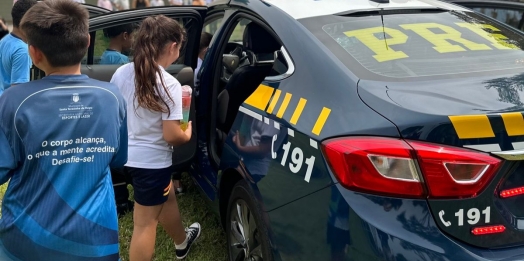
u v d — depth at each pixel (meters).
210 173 2.88
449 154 1.53
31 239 1.56
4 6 13.90
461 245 1.55
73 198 1.58
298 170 1.84
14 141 1.52
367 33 2.18
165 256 2.87
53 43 1.54
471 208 1.56
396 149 1.55
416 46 2.12
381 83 1.80
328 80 1.89
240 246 2.41
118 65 2.82
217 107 3.12
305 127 1.85
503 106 1.62
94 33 2.69
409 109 1.60
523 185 1.62
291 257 1.90
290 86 2.06
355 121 1.68
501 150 1.56
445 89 1.74
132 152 2.24
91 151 1.59
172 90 2.15
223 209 2.66
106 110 1.62
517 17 3.90
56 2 1.60
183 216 3.31
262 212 2.10
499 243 1.60
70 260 1.59
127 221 3.22
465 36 2.27
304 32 2.16
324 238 1.70
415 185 1.55
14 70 3.48
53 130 1.54
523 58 2.09
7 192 1.61
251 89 3.05
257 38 3.03
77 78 1.62
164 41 2.15
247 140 2.25
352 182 1.62
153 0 10.93
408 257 1.52
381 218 1.57
